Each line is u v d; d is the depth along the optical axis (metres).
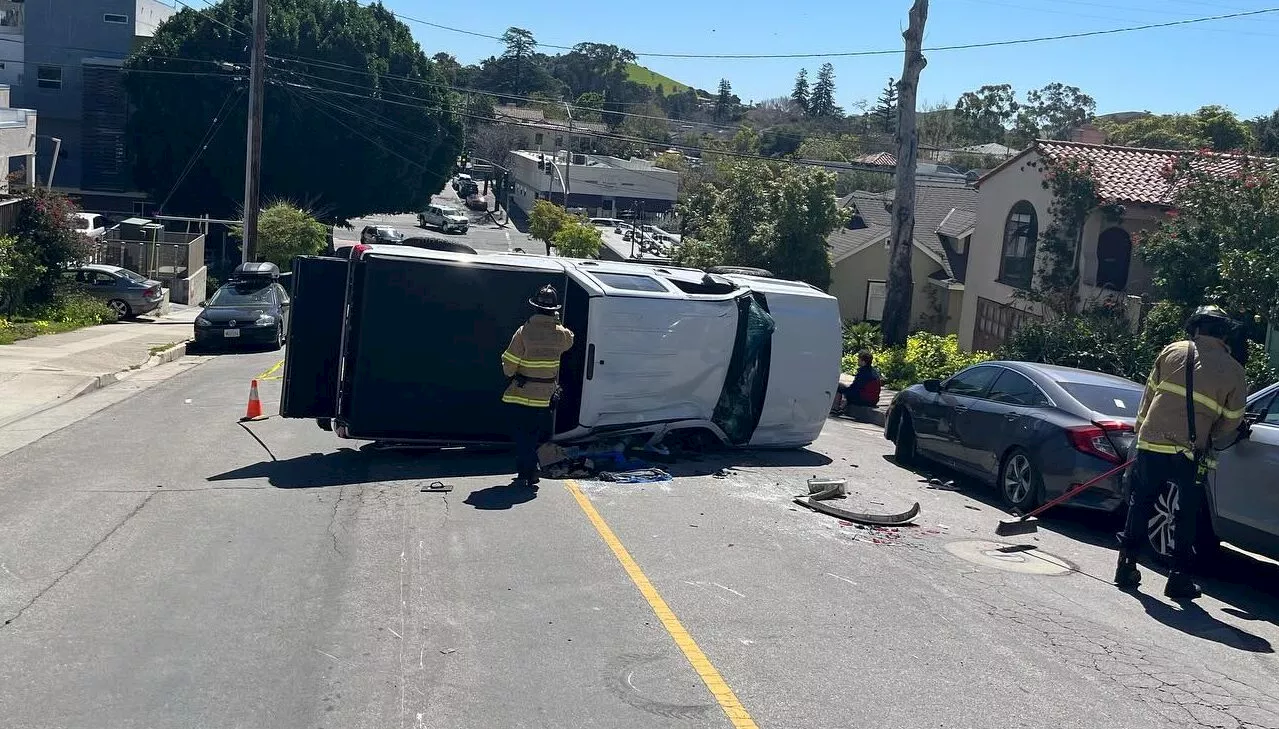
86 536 8.03
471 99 111.19
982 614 6.87
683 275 12.45
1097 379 10.52
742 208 35.88
